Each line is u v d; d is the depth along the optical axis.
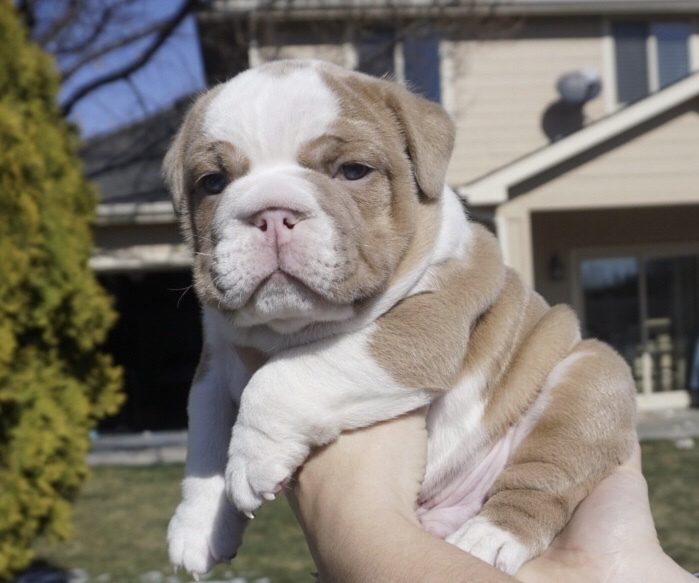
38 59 1.22
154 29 2.70
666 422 2.37
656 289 2.62
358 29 2.37
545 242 2.58
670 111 2.05
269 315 0.52
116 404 1.24
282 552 1.36
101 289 1.25
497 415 0.57
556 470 0.55
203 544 0.54
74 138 1.33
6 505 1.05
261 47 2.39
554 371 0.58
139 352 3.14
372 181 0.54
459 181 2.47
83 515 1.66
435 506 0.58
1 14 1.18
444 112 0.58
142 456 2.27
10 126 1.10
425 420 0.55
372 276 0.52
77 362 1.20
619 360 0.59
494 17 2.44
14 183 1.07
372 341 0.52
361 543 0.43
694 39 2.57
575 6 2.47
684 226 2.58
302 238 0.50
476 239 0.59
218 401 0.57
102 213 2.22
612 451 0.56
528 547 0.52
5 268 1.04
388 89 0.57
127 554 1.41
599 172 2.05
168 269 2.36
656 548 0.52
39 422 1.10
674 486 1.66
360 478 0.47
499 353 0.57
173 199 0.58
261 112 0.53
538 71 2.50
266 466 0.50
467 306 0.55
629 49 2.56
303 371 0.51
